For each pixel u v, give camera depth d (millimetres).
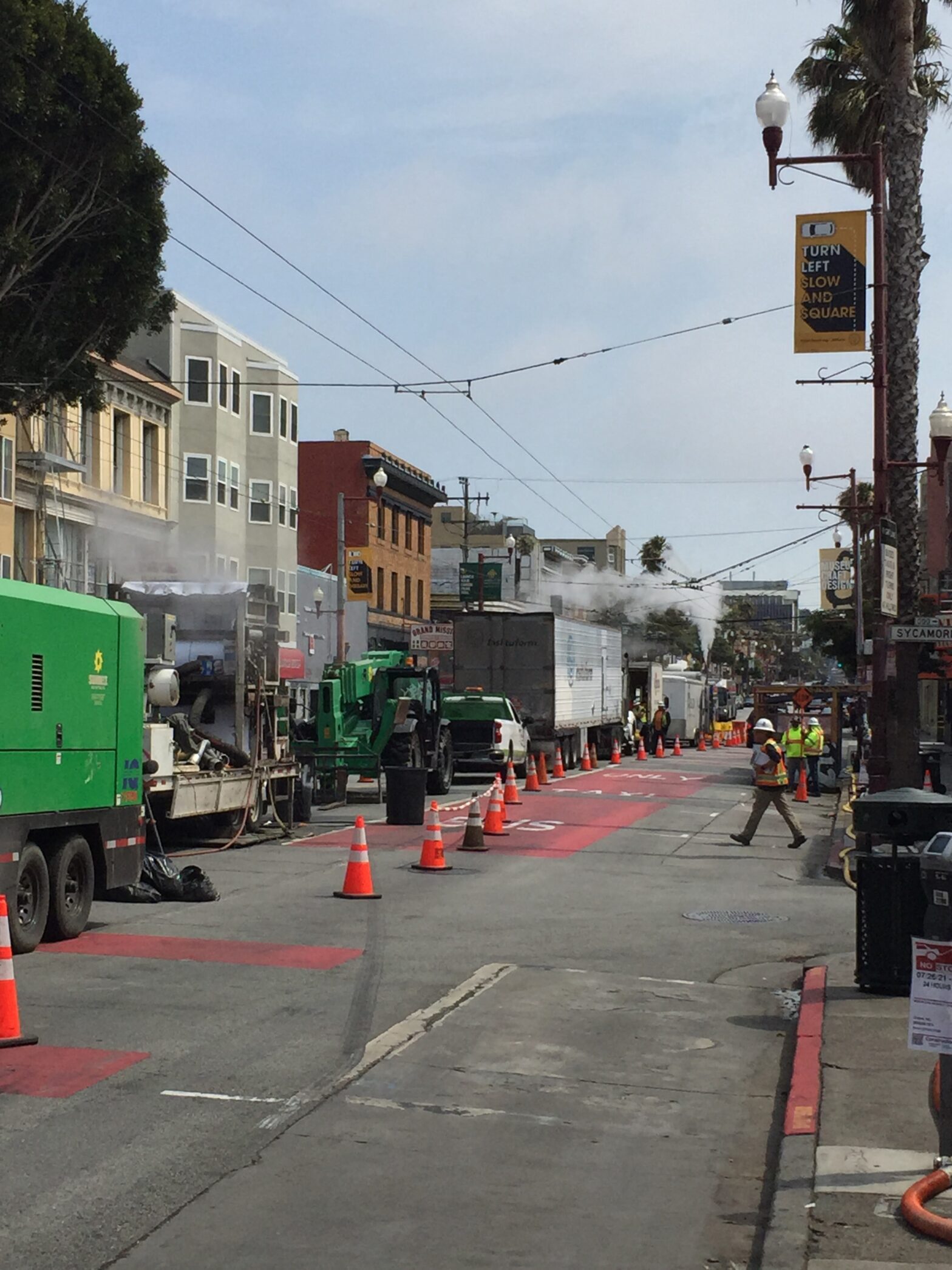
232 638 21578
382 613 66062
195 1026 9391
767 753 22484
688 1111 7836
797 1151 6703
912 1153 6633
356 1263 5480
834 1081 7980
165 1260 5461
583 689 44938
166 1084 7953
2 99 22531
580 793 33656
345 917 14430
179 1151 6793
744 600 146250
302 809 25047
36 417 36938
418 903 15547
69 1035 9070
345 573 54438
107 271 25531
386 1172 6598
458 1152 6941
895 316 21922
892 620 19359
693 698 72688
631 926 14398
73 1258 5457
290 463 52969
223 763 20812
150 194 25328
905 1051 8656
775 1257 5363
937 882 5934
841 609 53344
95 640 12867
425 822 18594
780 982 11641
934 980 5957
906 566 22109
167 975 11141
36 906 11992
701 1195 6445
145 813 16484
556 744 40250
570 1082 8297
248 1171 6535
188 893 15336
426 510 74875
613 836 23609
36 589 12000
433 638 52125
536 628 40094
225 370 48125
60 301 25000
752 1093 8266
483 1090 8062
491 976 11352
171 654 17469
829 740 39250
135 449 43469
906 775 18688
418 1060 8641
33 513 37094
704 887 17578
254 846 21438
